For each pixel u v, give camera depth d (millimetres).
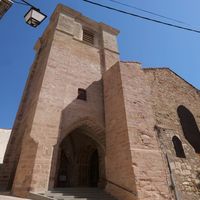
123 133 9641
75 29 16266
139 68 12508
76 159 16188
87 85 13367
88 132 12672
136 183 7914
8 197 7406
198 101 15211
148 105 11070
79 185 15023
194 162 10656
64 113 11109
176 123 12102
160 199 8047
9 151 12344
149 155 9039
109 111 11688
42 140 9500
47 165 8969
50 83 11562
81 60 14477
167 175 9109
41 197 7230
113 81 12234
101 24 18484
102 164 11016
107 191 9438
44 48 16266
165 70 14789
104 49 16562
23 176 8539
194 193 9391
